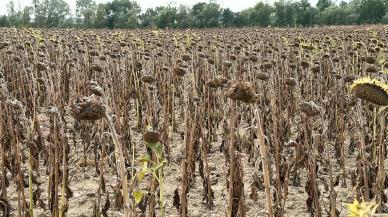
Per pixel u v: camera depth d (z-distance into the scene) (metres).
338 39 21.86
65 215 6.21
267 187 4.31
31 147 6.01
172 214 6.83
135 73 13.02
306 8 85.62
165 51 16.75
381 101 4.36
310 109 5.70
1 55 16.77
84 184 7.88
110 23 82.44
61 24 84.88
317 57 16.47
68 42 21.50
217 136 10.99
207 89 10.50
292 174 7.80
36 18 84.19
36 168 7.53
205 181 7.05
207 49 18.81
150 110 9.65
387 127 8.70
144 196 6.19
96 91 5.54
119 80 12.73
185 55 11.12
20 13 81.00
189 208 7.07
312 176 5.85
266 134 9.08
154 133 4.93
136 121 11.81
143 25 81.50
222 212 6.95
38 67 10.30
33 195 6.48
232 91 4.23
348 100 9.44
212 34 31.75
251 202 7.12
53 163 6.36
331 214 5.68
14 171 7.11
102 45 18.72
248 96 4.19
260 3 83.12
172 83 12.26
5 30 31.00
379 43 15.88
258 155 8.40
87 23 82.88
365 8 86.31
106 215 6.11
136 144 10.12
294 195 7.48
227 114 11.12
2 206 6.06
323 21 85.06
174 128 11.23
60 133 6.56
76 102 3.76
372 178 6.40
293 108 10.95
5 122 7.32
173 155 9.23
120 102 11.08
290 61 15.55
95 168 8.49
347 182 7.96
